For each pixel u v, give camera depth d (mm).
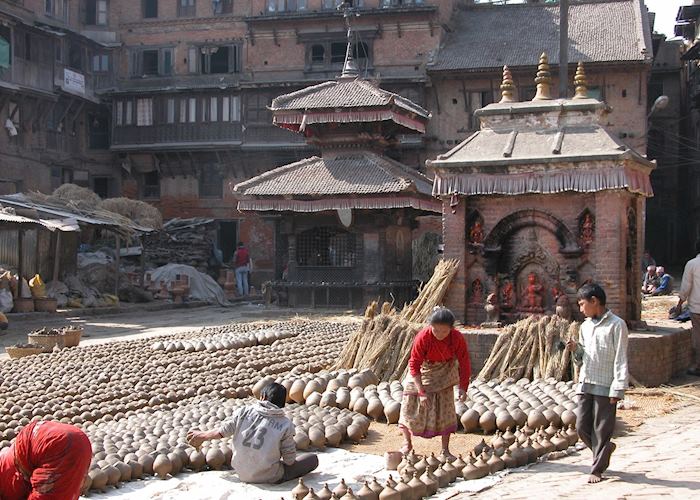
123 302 31734
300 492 7125
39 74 44719
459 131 44562
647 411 10828
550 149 13688
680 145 51094
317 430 9289
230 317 26672
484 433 9961
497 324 13594
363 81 26844
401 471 7848
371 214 25719
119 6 51562
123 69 51438
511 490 7461
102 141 51531
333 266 26328
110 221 30469
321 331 18422
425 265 32844
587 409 7680
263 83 47125
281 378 12094
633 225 14164
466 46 45469
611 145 13359
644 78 41844
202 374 13250
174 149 49000
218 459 8477
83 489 7523
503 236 14008
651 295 29562
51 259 30688
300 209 25234
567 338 11992
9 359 16219
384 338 12477
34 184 45406
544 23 45812
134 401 11664
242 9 49906
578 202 13531
